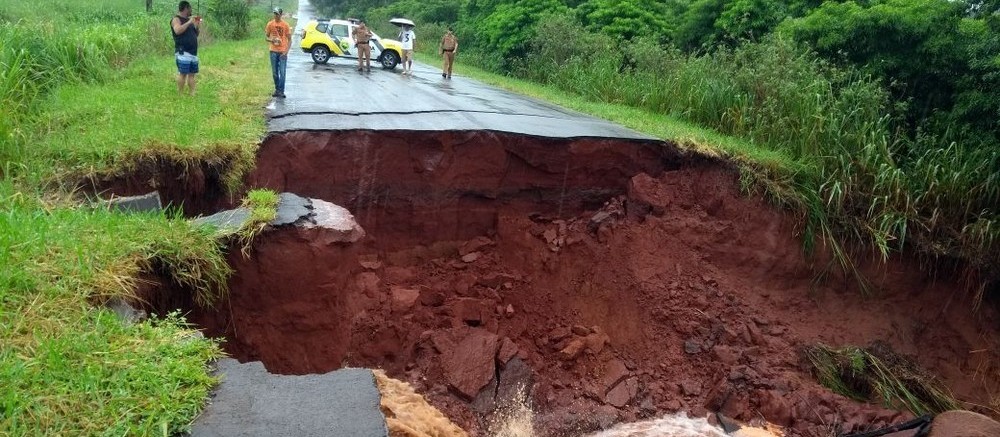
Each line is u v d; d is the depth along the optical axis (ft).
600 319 26.86
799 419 22.98
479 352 23.15
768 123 34.96
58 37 32.63
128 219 15.71
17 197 18.03
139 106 27.73
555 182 30.35
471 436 20.94
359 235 18.79
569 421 22.29
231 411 9.85
